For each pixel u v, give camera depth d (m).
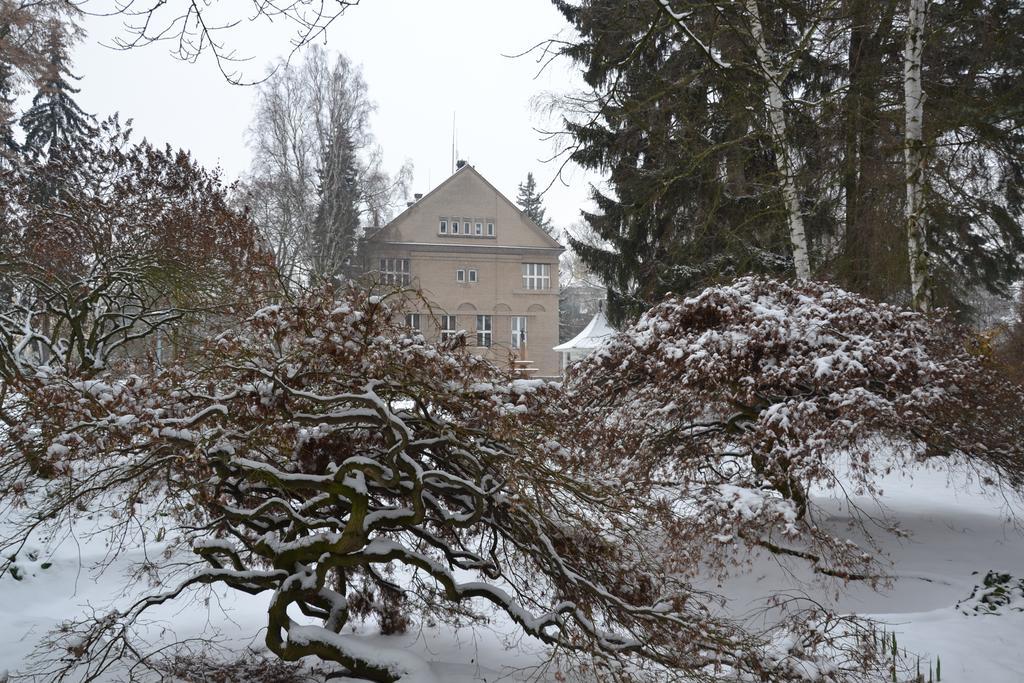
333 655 5.55
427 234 46.28
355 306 5.51
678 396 9.47
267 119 36.12
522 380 5.98
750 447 9.02
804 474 7.97
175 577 8.78
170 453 5.65
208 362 6.33
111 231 12.84
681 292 18.41
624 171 17.75
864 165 13.78
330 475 5.56
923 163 12.13
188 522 6.92
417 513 5.62
